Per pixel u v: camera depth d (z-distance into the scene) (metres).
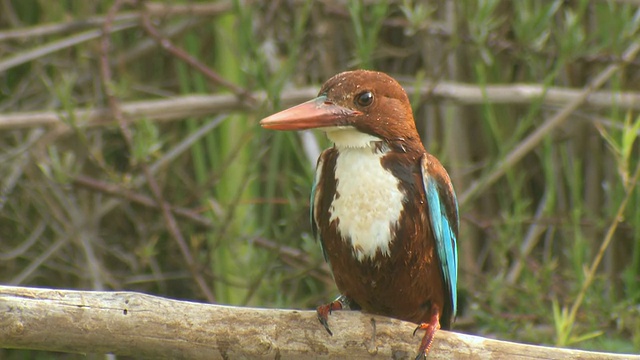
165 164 11.09
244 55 10.16
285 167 11.74
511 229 10.16
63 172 9.92
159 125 12.85
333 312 6.27
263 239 10.38
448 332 6.34
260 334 6.06
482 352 6.26
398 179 6.53
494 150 11.77
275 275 10.91
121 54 12.01
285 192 11.59
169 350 5.95
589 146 12.12
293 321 6.16
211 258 10.37
